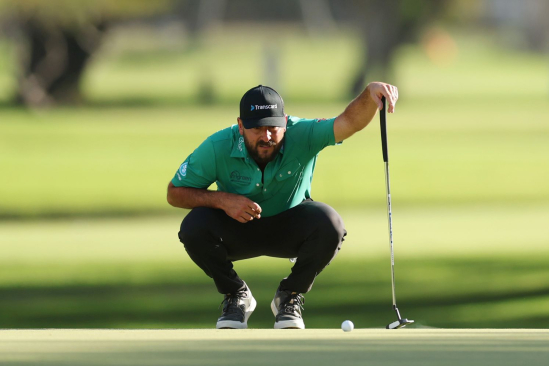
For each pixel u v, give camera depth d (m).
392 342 13.07
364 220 55.97
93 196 65.94
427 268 39.66
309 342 13.05
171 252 44.78
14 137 102.50
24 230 52.62
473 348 12.30
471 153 88.56
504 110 136.25
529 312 30.62
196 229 17.50
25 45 143.12
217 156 17.20
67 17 137.00
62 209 60.72
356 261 41.75
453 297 33.50
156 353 11.77
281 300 18.14
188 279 38.06
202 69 174.25
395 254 43.53
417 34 165.88
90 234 50.97
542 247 45.09
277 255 18.39
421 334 14.36
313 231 17.58
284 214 17.80
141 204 62.81
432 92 172.00
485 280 36.84
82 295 34.62
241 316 18.27
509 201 63.75
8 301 33.38
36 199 64.62
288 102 142.38
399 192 68.00
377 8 159.12
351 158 85.25
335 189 69.00
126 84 190.12
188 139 99.38
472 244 46.38
